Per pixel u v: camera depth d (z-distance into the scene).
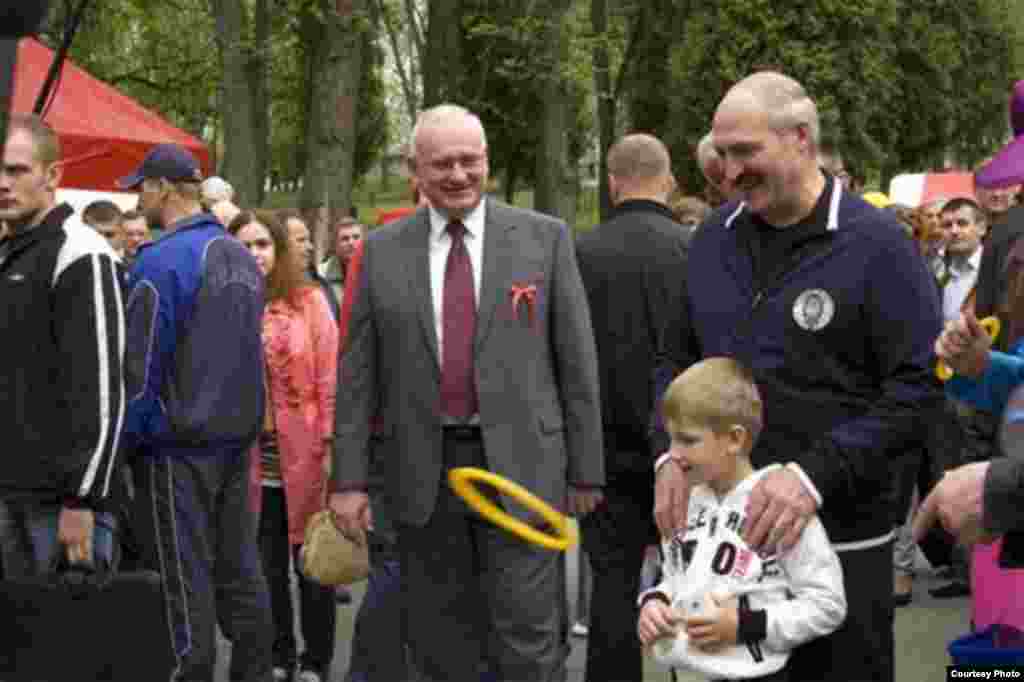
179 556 6.13
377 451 5.95
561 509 5.46
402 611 5.57
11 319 5.46
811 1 24.20
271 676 6.55
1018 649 3.70
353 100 20.14
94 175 10.87
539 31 24.25
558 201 24.64
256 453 6.83
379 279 5.49
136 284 6.07
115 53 32.78
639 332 6.14
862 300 4.11
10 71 2.71
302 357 7.09
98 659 4.46
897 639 7.77
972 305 4.02
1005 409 3.33
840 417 4.13
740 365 4.14
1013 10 36.12
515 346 5.38
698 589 4.06
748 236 4.27
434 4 27.73
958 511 3.10
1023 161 3.73
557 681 5.50
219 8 20.97
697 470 4.11
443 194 5.36
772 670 4.01
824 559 4.01
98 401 5.42
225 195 10.18
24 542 5.53
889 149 27.08
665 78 30.98
